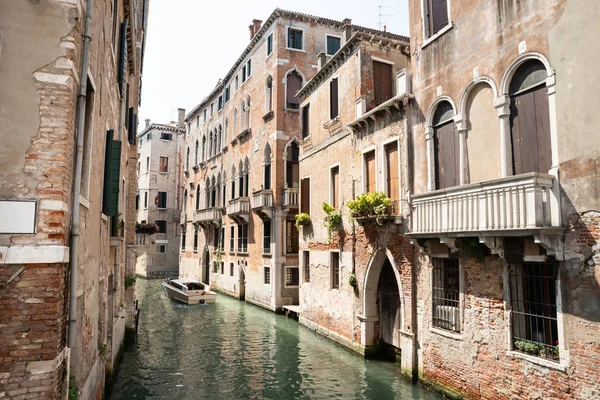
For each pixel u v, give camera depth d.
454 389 9.62
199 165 37.22
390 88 14.87
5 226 4.78
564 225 7.33
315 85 18.05
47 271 4.84
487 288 8.83
